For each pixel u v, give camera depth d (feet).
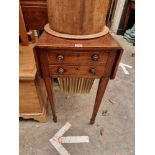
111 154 3.19
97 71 2.49
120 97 4.58
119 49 2.19
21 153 3.13
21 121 3.74
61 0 1.98
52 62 2.35
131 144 3.38
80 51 2.22
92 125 3.73
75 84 3.28
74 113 4.01
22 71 2.72
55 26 2.31
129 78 5.41
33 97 3.16
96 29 2.31
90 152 3.21
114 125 3.76
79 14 2.06
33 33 3.57
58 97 4.47
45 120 3.70
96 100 3.12
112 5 8.74
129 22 9.19
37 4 3.08
